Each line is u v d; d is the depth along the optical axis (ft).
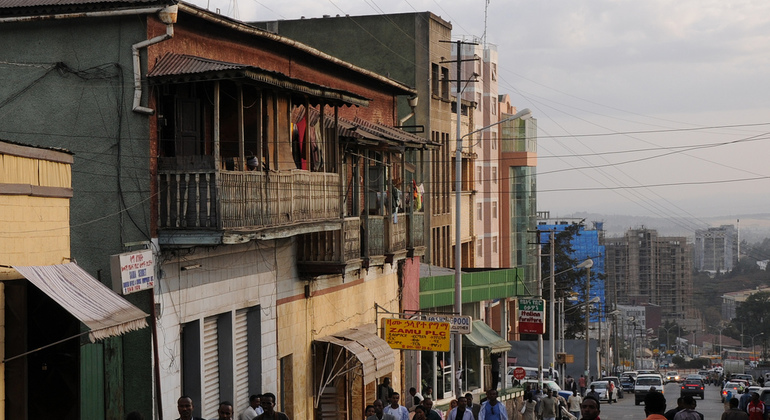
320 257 87.10
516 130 265.54
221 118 69.82
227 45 76.07
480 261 237.45
